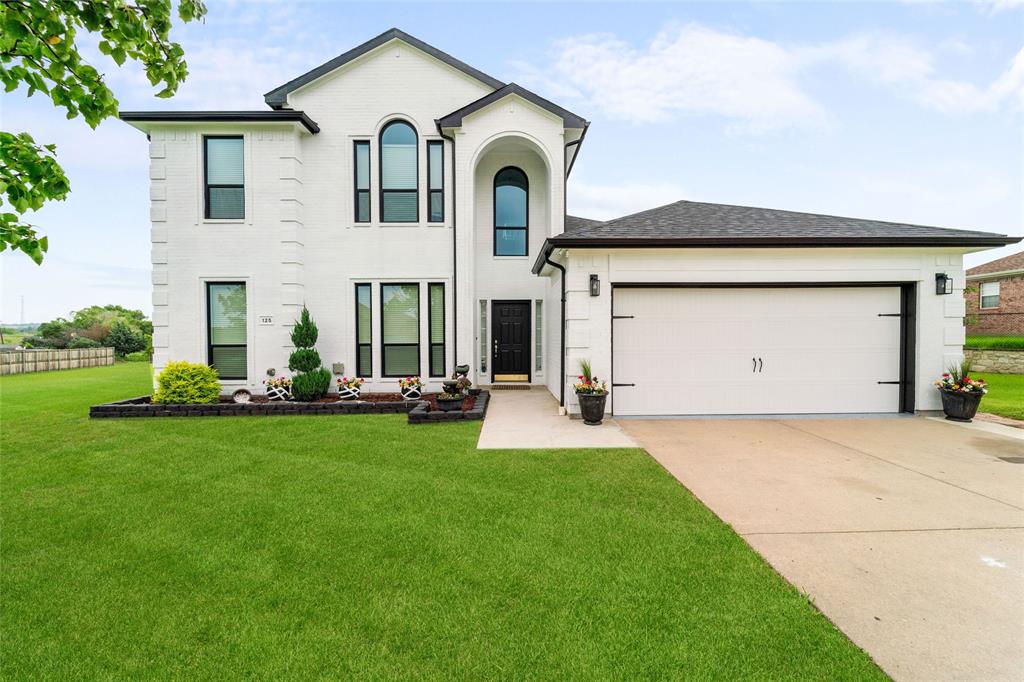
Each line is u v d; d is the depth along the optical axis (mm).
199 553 3309
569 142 11375
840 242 7664
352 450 6016
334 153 10758
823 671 2139
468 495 4395
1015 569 3051
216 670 2184
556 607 2629
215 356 10336
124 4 3084
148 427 7418
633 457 5672
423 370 10938
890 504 4160
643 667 2162
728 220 8820
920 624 2484
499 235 12203
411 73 10875
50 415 8562
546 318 11914
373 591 2811
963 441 6402
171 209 10055
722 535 3529
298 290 10352
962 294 8008
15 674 2170
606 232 8055
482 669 2160
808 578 2941
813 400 8250
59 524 3803
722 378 8227
